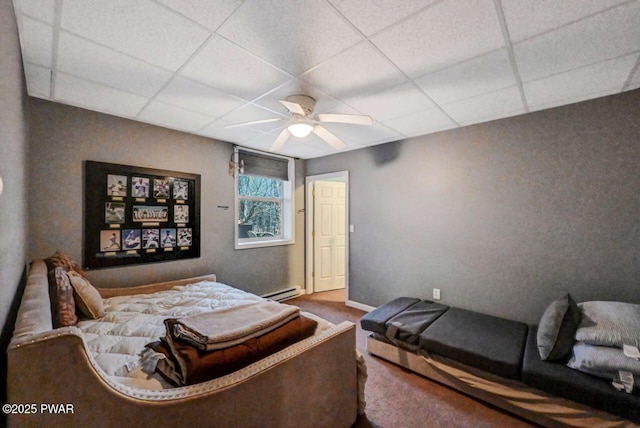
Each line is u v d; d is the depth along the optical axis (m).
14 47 1.24
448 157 3.02
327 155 4.27
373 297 3.71
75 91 2.09
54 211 2.27
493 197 2.71
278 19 1.33
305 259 4.58
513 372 1.72
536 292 2.46
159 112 2.52
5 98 1.04
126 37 1.46
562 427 1.58
